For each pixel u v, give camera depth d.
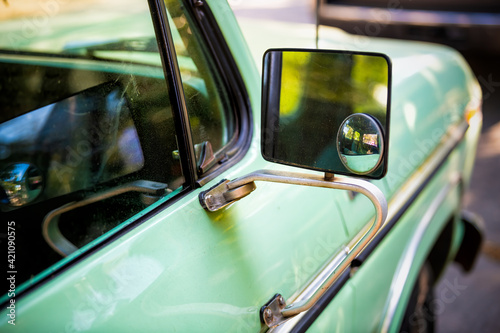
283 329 1.29
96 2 1.17
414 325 2.31
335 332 1.48
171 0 1.20
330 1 5.98
